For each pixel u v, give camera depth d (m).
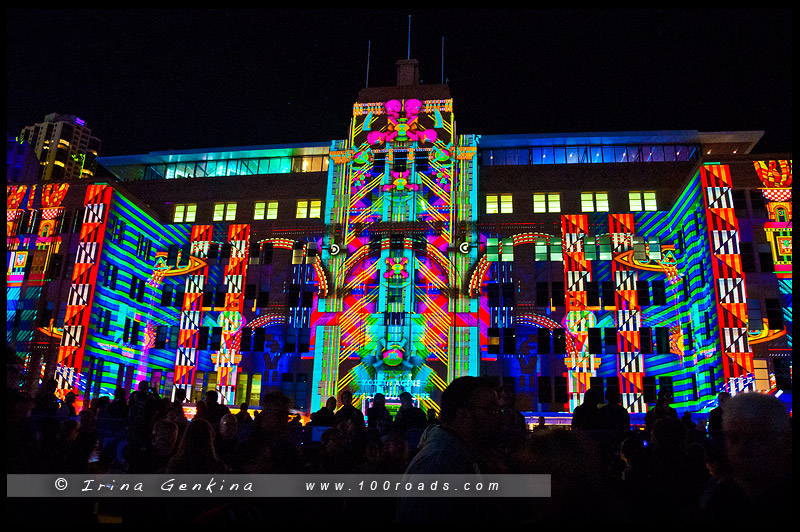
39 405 17.30
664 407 16.20
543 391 44.06
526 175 51.03
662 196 49.53
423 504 4.85
